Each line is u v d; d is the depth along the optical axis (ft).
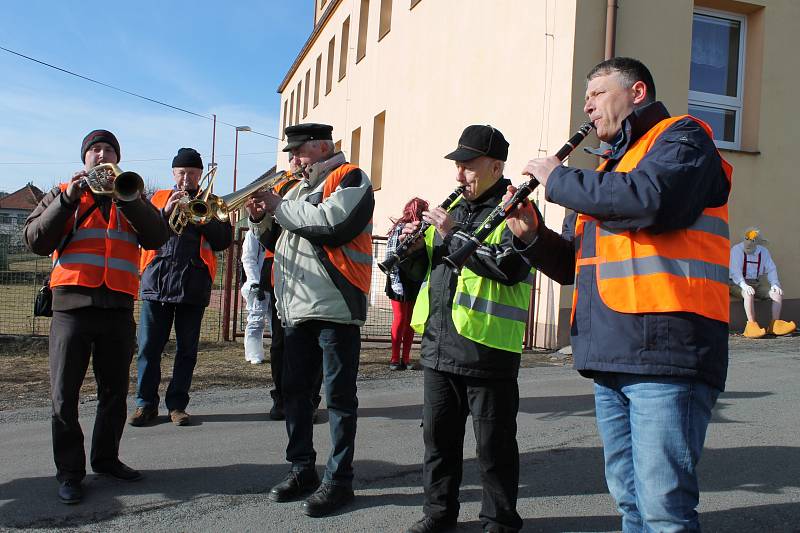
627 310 7.47
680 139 7.27
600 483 13.00
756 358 24.62
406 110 48.21
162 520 11.35
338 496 11.75
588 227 8.23
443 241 10.73
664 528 7.20
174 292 16.71
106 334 12.46
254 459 14.43
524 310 10.35
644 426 7.38
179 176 17.44
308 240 11.78
